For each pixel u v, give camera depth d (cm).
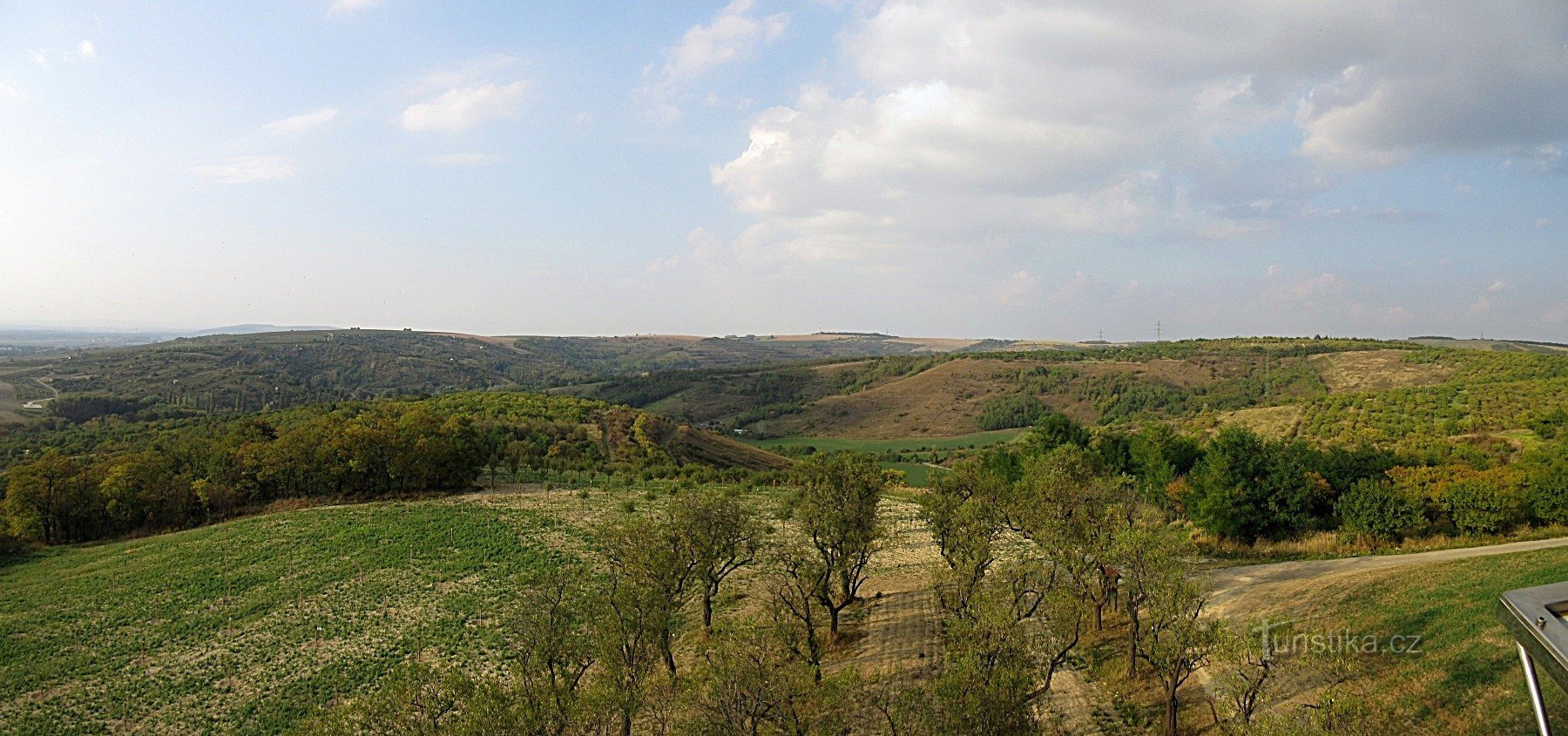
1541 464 5869
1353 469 6625
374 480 9969
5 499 8644
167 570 6819
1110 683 3797
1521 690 2591
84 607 5928
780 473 11944
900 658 4338
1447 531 5728
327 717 2859
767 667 2784
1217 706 3262
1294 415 13200
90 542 8600
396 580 6316
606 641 3431
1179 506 7400
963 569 4294
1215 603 4484
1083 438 9625
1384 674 3019
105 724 4084
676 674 4009
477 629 5228
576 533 7744
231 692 4431
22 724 4091
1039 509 5025
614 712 2952
